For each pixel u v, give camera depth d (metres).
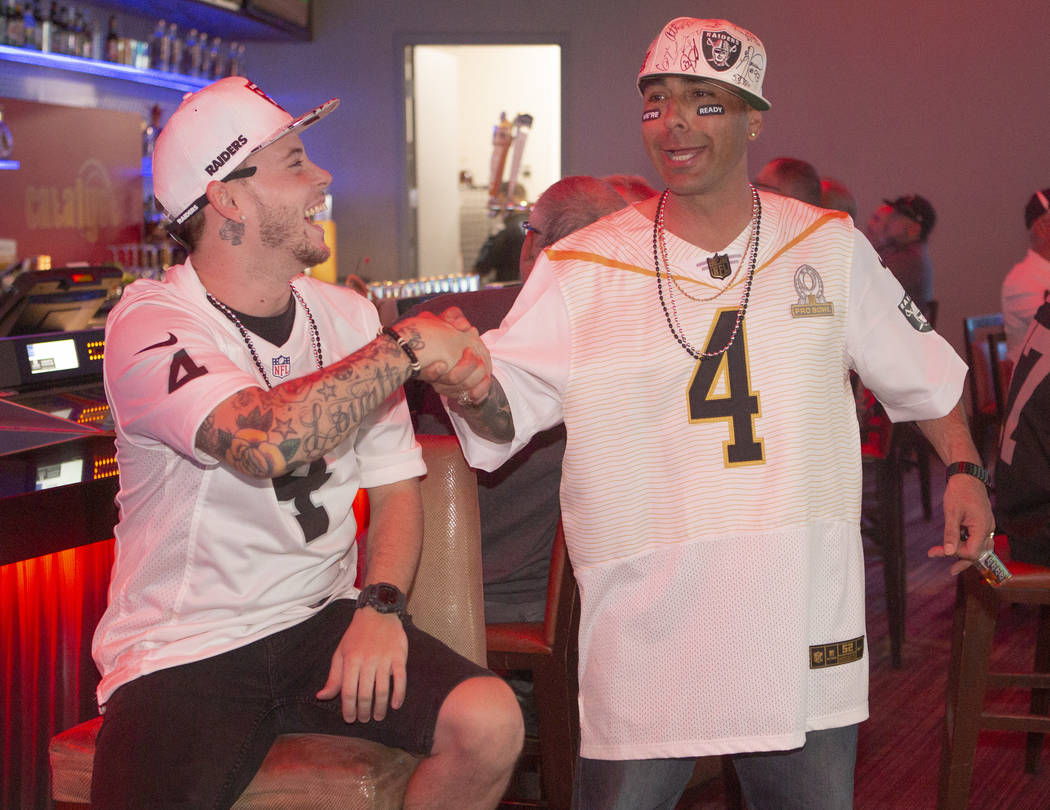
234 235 1.65
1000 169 7.46
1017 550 2.45
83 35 5.74
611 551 1.61
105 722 1.60
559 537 2.12
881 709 3.30
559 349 1.61
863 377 1.72
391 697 1.66
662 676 1.59
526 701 2.36
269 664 1.67
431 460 1.97
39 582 2.05
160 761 1.53
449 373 1.53
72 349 2.65
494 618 2.25
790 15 7.58
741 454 1.57
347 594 1.82
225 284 1.69
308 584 1.73
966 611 2.34
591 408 1.60
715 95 1.53
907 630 3.99
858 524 1.67
